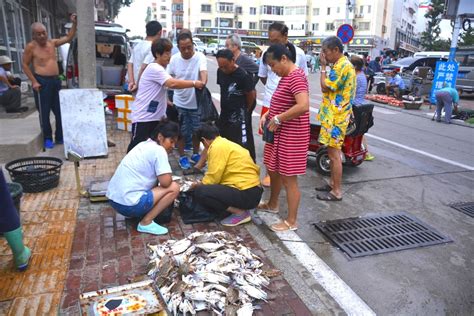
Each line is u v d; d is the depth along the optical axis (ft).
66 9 77.92
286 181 12.79
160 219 12.67
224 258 10.07
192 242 10.82
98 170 17.47
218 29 216.33
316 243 12.66
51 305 8.64
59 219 12.66
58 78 20.34
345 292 10.09
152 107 15.26
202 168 18.10
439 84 45.85
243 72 15.87
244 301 8.88
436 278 11.01
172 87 14.99
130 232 12.04
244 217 13.16
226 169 12.82
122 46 35.45
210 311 8.66
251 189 12.88
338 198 16.31
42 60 19.40
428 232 13.74
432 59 64.54
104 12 101.09
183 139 18.97
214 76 65.00
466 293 10.38
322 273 10.87
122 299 7.91
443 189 18.34
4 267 9.99
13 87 24.45
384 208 15.76
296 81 11.87
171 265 9.61
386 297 10.05
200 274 9.39
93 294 8.05
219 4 226.17
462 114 40.01
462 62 61.77
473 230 14.14
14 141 17.80
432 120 39.32
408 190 18.01
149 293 8.20
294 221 13.28
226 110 16.43
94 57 20.21
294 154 12.35
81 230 12.01
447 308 9.76
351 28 36.99
